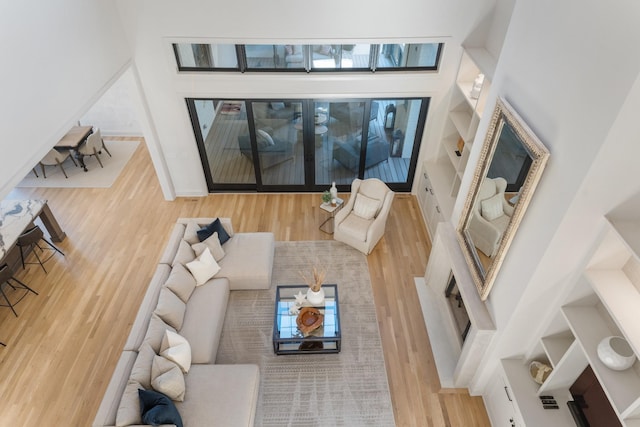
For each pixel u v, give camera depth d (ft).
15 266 19.44
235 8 17.24
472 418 14.34
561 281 10.28
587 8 8.14
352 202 20.65
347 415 14.34
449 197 19.88
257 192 24.47
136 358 13.43
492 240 12.53
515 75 11.31
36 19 12.79
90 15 15.60
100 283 19.10
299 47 18.72
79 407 14.66
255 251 18.56
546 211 9.71
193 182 23.66
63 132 14.20
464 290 13.80
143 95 19.97
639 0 6.65
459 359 14.49
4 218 18.56
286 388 15.07
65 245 21.04
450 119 20.90
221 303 16.42
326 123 21.65
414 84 19.72
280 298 17.12
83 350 16.40
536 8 10.19
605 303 8.70
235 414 12.83
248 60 19.22
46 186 25.09
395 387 15.17
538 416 11.66
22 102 12.25
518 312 11.36
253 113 21.12
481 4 17.26
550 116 9.49
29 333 16.97
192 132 21.59
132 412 11.89
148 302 15.26
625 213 8.60
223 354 16.12
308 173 23.56
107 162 27.25
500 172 11.85
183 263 16.80
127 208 23.41
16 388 15.15
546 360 12.64
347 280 19.08
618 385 8.95
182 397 13.00
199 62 19.44
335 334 15.74
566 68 8.88
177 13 17.47
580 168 8.38
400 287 18.83
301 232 21.67
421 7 17.30
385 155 23.22
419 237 21.48
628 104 7.10
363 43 18.28
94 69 15.94
